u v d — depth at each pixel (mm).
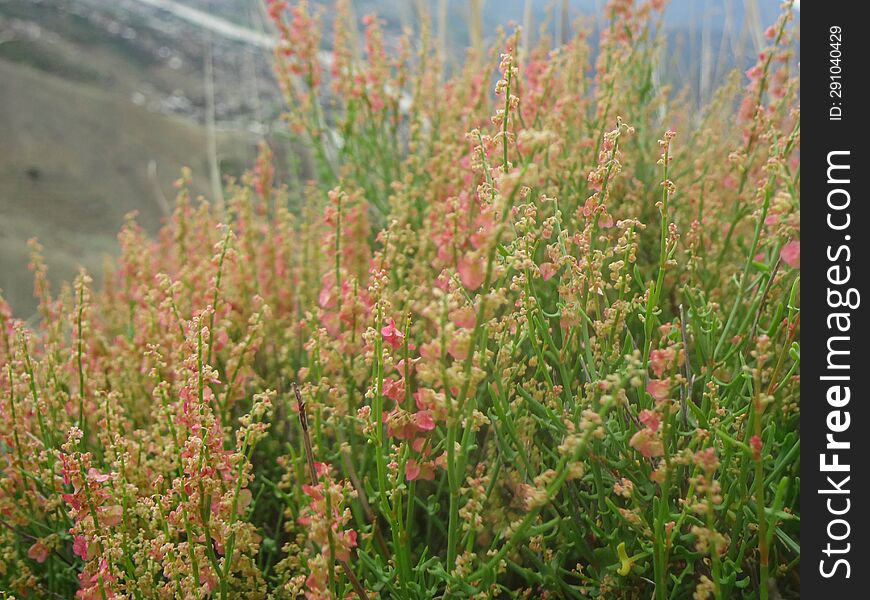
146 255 586
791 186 365
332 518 343
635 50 596
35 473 454
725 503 355
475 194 456
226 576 375
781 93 514
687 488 377
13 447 454
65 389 542
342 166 739
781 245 398
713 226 523
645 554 357
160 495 405
